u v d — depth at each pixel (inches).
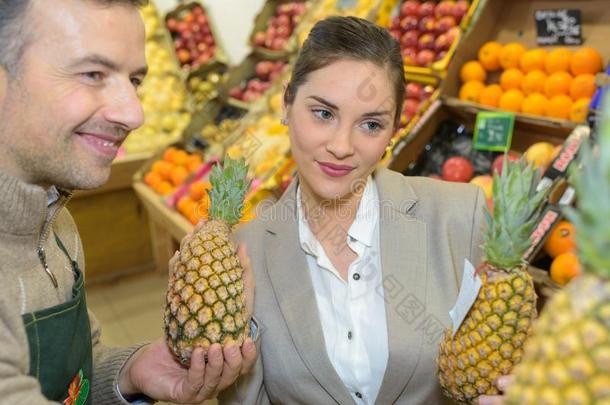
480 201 59.5
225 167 54.9
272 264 58.5
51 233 50.1
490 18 121.2
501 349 40.4
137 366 55.7
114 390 56.4
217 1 223.0
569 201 85.9
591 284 28.0
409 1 136.7
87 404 53.1
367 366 54.9
